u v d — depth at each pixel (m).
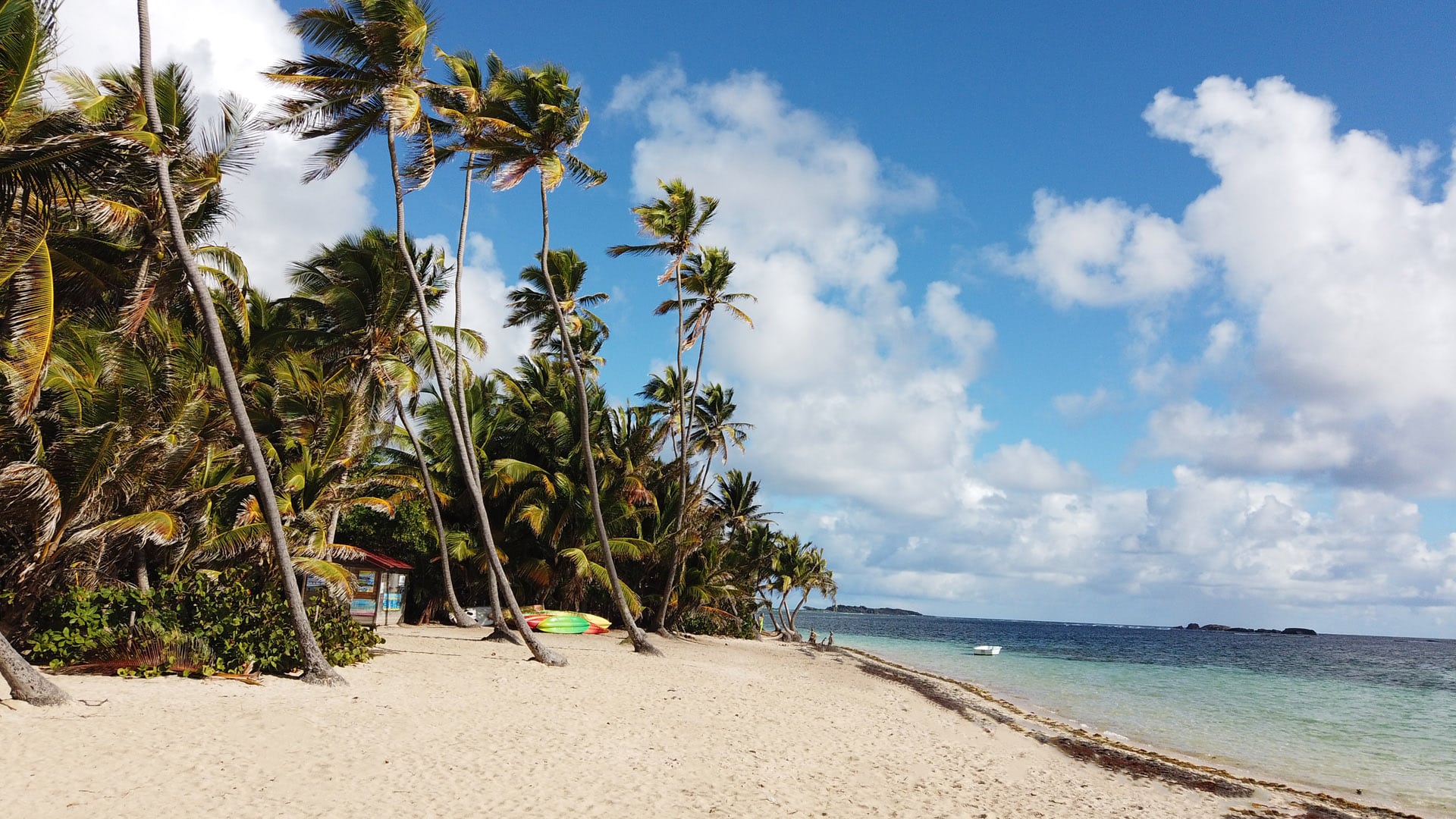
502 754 10.88
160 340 17.75
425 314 20.03
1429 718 30.22
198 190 14.75
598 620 34.38
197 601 15.38
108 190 14.53
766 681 22.77
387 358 25.34
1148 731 23.52
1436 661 95.50
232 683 13.91
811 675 27.03
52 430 15.16
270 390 23.30
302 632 14.64
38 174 11.82
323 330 26.27
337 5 17.77
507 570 36.19
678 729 13.80
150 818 7.40
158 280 16.30
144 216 15.25
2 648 10.82
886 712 19.34
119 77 19.00
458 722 12.58
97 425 14.56
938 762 13.72
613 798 9.38
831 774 11.83
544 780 9.84
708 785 10.39
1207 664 67.38
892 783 11.64
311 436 21.70
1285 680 49.25
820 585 70.25
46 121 11.80
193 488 17.72
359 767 9.63
